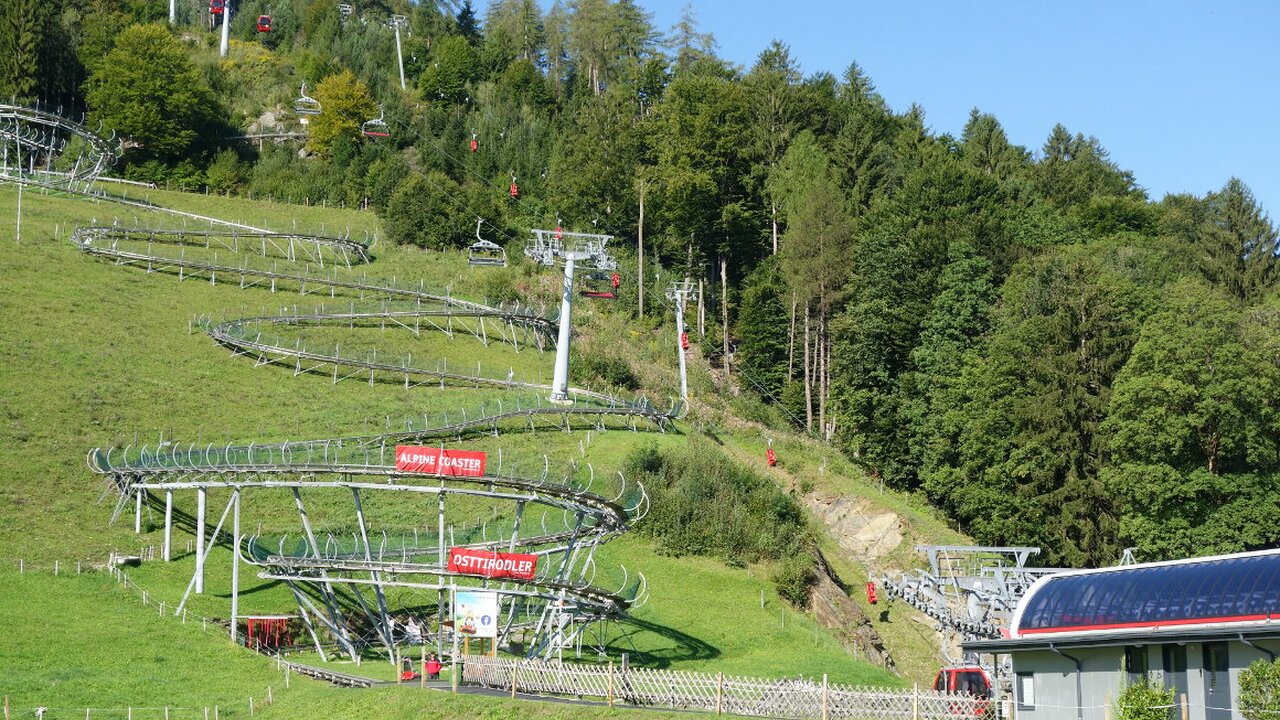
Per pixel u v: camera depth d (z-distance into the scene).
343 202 187.00
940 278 133.25
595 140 183.00
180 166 190.50
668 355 148.38
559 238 129.38
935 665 95.62
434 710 54.03
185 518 92.62
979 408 115.25
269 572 78.88
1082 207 177.62
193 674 67.88
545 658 75.44
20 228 145.12
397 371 128.62
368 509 96.81
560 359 123.75
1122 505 100.56
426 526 94.38
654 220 172.50
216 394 116.19
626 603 78.44
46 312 123.94
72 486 94.06
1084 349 111.69
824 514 114.69
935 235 139.12
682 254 169.00
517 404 117.44
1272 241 143.25
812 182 164.25
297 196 185.38
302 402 118.50
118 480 93.00
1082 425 107.31
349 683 65.56
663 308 159.25
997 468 109.62
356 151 197.62
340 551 77.81
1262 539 93.25
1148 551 95.31
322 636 79.62
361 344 134.00
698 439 120.38
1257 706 44.00
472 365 134.62
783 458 124.00
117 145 181.50
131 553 86.56
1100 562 102.25
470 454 74.00
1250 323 106.00
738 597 93.12
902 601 103.06
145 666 68.56
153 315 130.75
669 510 99.81
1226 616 48.66
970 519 116.94
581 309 155.25
